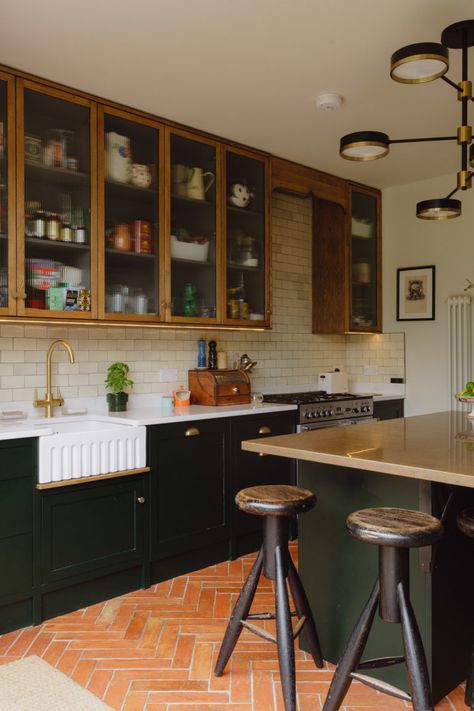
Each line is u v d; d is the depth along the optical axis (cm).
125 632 271
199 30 269
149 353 405
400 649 222
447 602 222
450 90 329
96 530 300
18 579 271
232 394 411
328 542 245
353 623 236
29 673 235
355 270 505
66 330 362
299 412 411
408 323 515
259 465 384
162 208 364
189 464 344
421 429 281
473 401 269
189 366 430
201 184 390
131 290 351
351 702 217
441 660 219
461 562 231
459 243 484
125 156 349
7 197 297
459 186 254
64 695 219
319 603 248
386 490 228
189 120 371
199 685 228
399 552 182
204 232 391
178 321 372
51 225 315
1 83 297
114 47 283
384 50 287
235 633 229
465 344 474
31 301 307
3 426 308
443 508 220
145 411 371
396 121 375
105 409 380
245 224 420
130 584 318
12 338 339
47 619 284
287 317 505
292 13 256
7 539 268
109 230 340
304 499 212
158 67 303
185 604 303
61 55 290
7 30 267
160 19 259
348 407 453
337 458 207
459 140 246
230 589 322
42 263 313
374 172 479
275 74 311
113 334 386
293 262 511
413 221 511
